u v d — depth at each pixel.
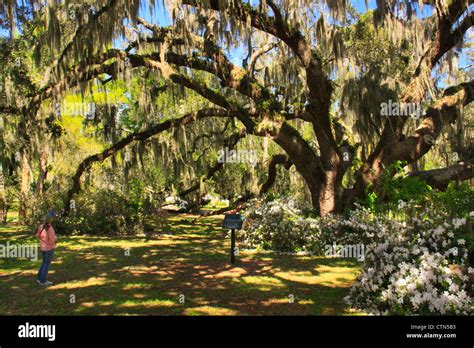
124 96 24.20
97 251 12.88
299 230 12.91
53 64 14.16
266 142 22.94
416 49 14.62
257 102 15.56
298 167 15.54
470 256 6.41
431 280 5.77
